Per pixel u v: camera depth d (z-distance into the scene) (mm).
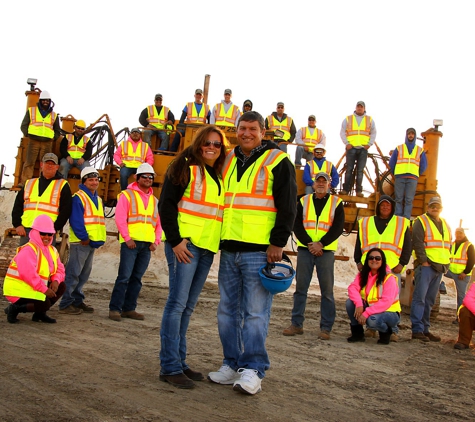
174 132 13320
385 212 8078
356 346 7066
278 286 4129
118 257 18578
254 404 4004
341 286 19969
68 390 3951
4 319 6871
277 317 9578
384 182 12734
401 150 11758
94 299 10008
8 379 4137
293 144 12562
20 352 5062
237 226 4340
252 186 4328
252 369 4250
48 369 4512
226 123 12953
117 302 7629
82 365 4738
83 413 3488
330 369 5496
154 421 3436
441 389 4988
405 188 11766
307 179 11664
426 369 5852
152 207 7895
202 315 8734
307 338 7441
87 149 12383
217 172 4539
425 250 8078
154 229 7941
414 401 4500
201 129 4438
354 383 4965
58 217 7773
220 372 4523
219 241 4461
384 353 6680
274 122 13352
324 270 7523
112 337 6223
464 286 11789
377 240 7953
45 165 8055
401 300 12117
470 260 11547
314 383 4840
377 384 5000
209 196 4363
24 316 7238
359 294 7367
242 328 4496
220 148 4465
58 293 7008
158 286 14023
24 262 6551
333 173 11750
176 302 4352
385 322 7219
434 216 8266
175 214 4305
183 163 4328
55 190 7969
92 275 16281
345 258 10688
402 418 4004
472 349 7359
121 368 4746
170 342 4336
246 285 4324
